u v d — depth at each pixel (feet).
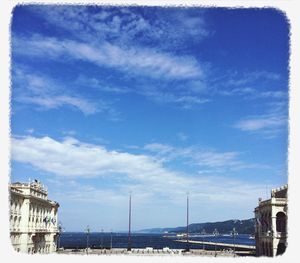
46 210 392.88
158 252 401.49
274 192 349.20
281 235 327.47
